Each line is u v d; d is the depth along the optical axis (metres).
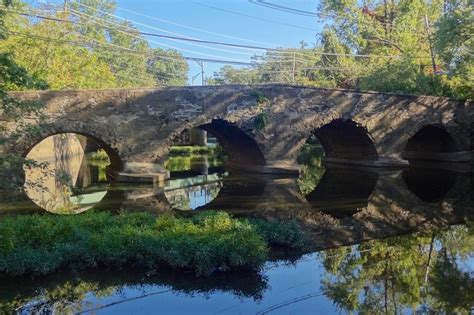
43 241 10.49
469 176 26.08
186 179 25.55
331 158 33.66
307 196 20.00
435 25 30.00
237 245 10.20
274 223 12.75
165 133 22.42
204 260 9.84
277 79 70.12
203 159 39.28
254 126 24.92
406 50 40.16
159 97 22.28
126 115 21.56
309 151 46.72
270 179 24.92
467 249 12.27
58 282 9.52
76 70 32.59
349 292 9.30
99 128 20.95
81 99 20.47
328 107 26.73
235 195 20.27
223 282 9.77
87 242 10.45
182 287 9.52
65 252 10.09
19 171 9.80
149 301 8.84
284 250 11.87
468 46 28.64
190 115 23.03
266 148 25.58
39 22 31.64
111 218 12.48
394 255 11.71
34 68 28.02
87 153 45.72
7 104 9.72
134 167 21.97
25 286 9.31
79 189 21.62
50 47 30.39
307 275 10.23
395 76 33.78
